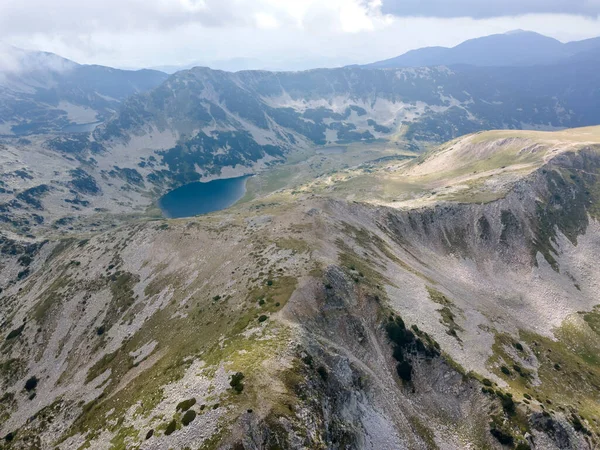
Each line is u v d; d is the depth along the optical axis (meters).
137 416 63.03
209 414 54.12
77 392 89.62
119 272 132.62
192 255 128.88
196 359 72.62
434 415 79.25
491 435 75.38
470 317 109.38
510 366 94.44
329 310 89.62
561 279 146.88
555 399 87.06
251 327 78.06
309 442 53.72
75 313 120.81
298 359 68.25
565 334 120.62
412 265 136.62
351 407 69.75
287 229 131.50
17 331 121.25
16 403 96.38
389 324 91.31
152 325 101.56
